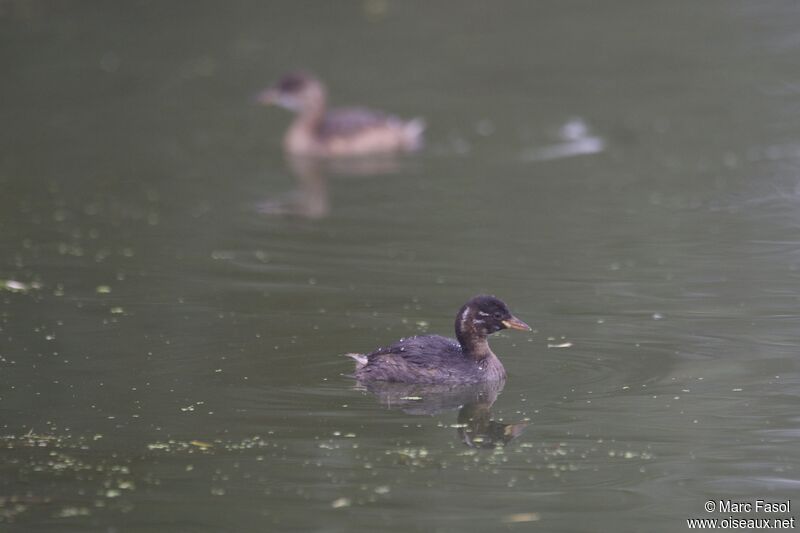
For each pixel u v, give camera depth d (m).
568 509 10.62
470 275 17.80
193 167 25.23
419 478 11.27
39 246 19.39
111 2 38.75
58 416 12.64
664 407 12.93
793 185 22.70
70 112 29.23
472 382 13.75
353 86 31.53
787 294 16.56
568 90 30.69
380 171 25.27
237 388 13.50
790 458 11.63
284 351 14.65
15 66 32.88
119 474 11.28
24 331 15.30
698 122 27.61
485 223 20.81
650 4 39.00
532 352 14.67
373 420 12.77
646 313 15.94
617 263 18.28
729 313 15.86
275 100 27.86
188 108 29.89
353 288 17.23
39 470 11.34
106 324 15.60
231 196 23.00
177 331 15.35
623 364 14.20
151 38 35.56
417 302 16.56
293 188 23.81
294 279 17.69
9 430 12.26
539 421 12.66
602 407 12.99
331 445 12.05
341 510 10.58
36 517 10.40
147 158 25.73
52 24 36.47
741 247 18.98
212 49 34.75
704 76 31.38
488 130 27.80
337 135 26.98
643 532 10.22
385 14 38.53
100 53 34.09
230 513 10.49
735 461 11.58
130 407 12.91
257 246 19.53
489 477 11.29
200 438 12.14
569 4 39.31
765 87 30.27
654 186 22.97
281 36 36.06
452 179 24.17
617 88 30.67
